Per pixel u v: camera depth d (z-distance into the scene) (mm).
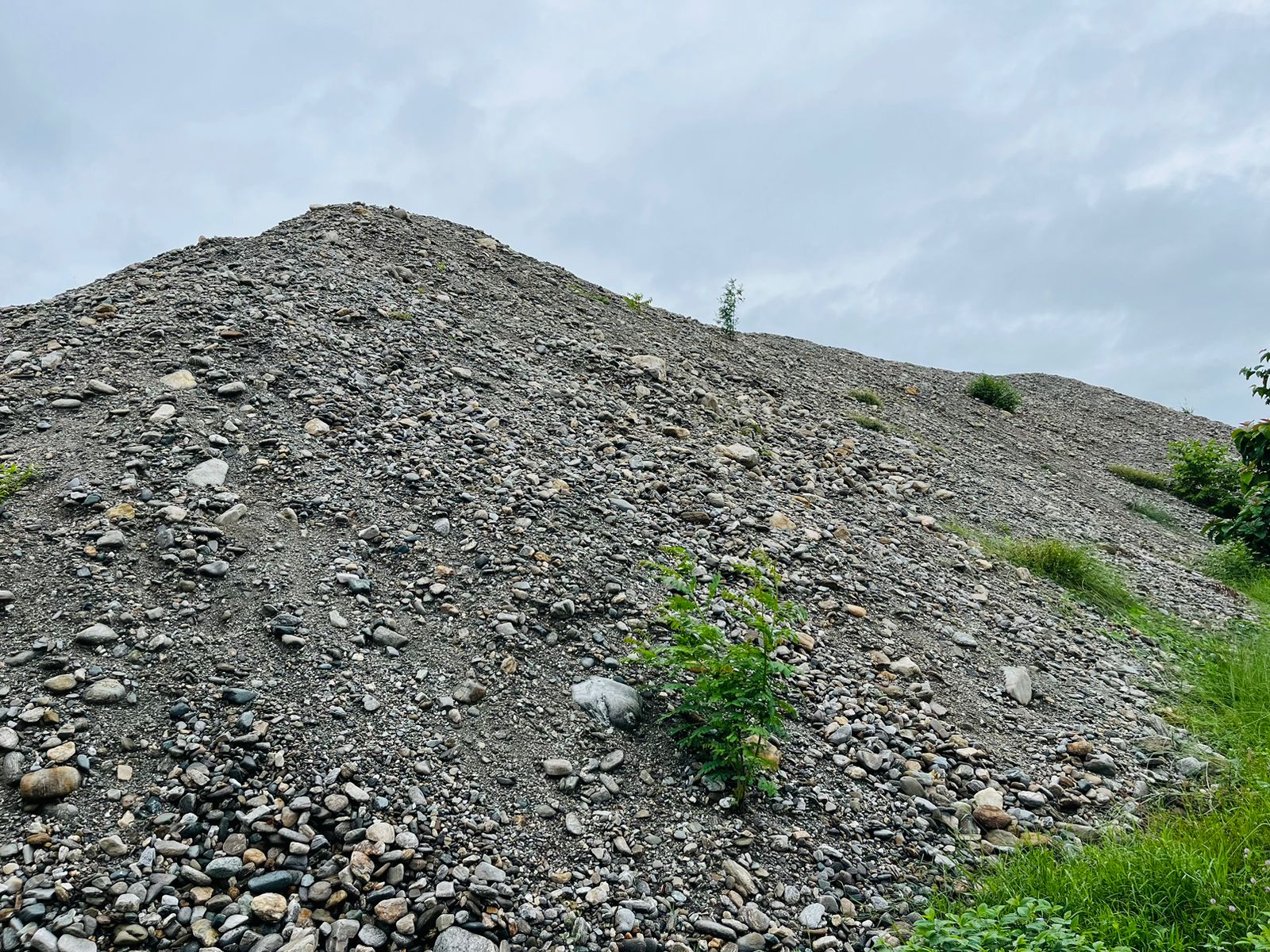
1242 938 3443
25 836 3568
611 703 5004
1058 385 24500
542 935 3607
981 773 5250
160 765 4004
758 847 4332
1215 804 5000
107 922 3303
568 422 8688
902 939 3861
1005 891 4066
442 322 9984
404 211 14219
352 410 7414
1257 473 11148
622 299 14828
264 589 5207
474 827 4059
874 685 5953
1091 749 5719
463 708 4793
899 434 12820
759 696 4668
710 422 10094
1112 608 8547
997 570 8672
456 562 5938
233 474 6180
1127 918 3598
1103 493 14539
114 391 6855
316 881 3637
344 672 4781
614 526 6918
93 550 5117
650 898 3893
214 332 8008
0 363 7148
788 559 7297
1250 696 6543
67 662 4379
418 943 3467
